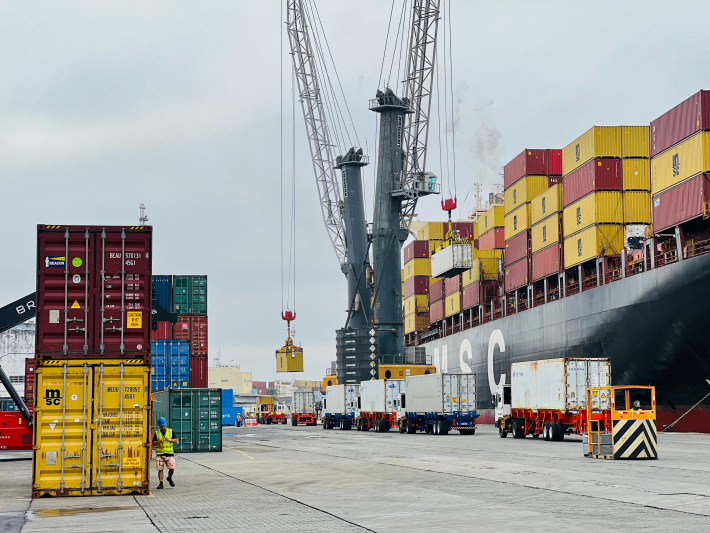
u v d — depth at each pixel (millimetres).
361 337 86562
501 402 51281
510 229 74062
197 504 18469
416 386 62062
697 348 47531
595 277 58875
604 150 55719
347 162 90875
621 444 29422
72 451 20125
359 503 17969
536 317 68125
